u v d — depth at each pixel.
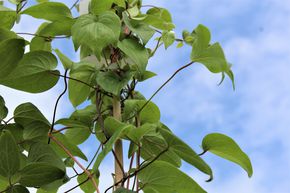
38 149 1.18
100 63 1.20
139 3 1.23
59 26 1.20
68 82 1.25
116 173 1.15
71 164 1.26
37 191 1.29
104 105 1.26
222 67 1.13
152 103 1.19
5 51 1.14
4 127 1.22
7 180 1.15
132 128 1.11
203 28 1.13
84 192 1.32
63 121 1.21
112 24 1.10
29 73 1.19
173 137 1.09
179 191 1.16
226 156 1.14
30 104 1.22
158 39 1.26
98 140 1.29
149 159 1.20
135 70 1.16
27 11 1.18
